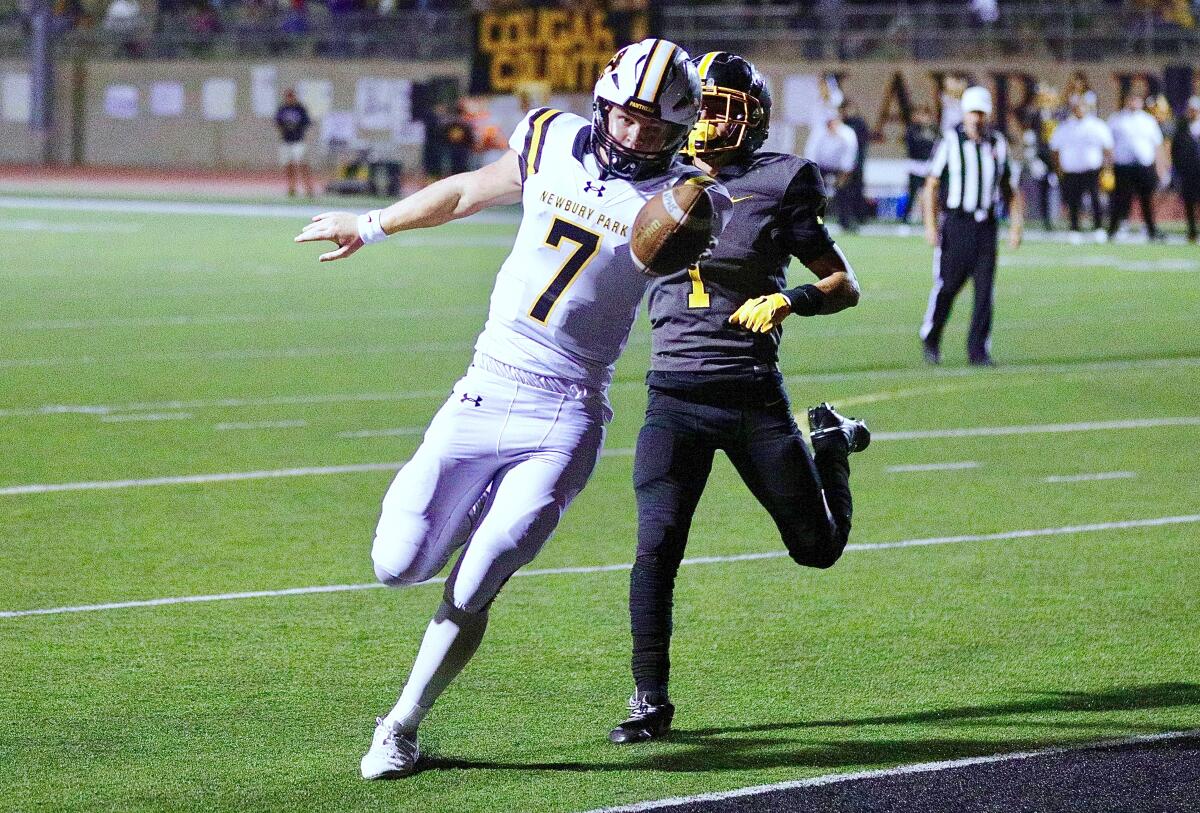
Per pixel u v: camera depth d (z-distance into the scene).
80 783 9.32
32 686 11.07
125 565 14.29
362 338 30.06
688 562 14.73
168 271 42.38
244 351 28.16
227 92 91.19
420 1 87.69
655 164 9.16
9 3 96.62
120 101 93.44
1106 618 12.98
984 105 26.78
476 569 9.37
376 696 11.01
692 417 10.30
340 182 76.19
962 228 26.88
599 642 12.29
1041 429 21.56
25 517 15.98
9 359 26.64
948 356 28.61
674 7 77.88
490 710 10.77
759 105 10.20
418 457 9.45
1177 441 20.78
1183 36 70.06
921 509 16.89
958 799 9.12
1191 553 15.08
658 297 10.43
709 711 10.78
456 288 39.53
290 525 15.89
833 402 23.53
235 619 12.76
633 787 9.34
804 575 14.30
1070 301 37.78
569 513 16.67
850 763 9.75
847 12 75.69
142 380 24.77
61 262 44.09
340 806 9.04
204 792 9.22
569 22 67.62
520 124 9.48
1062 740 10.14
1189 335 31.58
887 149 72.94
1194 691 11.15
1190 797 9.16
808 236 10.15
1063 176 56.72
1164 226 63.19
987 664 11.80
